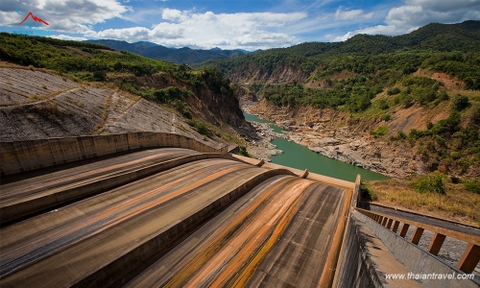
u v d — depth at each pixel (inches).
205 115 3304.6
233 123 4020.7
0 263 459.5
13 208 573.6
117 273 472.4
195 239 606.5
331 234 663.8
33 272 446.0
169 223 620.7
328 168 2608.3
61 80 1804.9
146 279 478.0
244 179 957.2
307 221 726.5
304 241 625.9
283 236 643.5
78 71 2519.7
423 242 807.7
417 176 2188.7
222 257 550.6
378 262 298.8
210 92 3843.5
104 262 462.0
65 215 617.6
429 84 3193.9
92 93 1851.6
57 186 701.9
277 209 788.6
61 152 831.7
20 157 728.3
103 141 966.4
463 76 3147.1
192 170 997.8
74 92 1670.8
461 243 785.6
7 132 999.6
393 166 2461.9
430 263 249.1
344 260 481.1
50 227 569.3
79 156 888.3
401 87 3590.1
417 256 275.4
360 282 312.8
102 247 519.5
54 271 451.2
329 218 751.1
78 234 555.2
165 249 563.5
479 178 2001.7
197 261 533.3
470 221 1059.9
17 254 483.8
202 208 683.4
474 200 1316.4
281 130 4392.2
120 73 2810.0
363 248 357.4
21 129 1056.8
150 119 1961.1
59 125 1230.9
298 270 523.5
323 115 4224.9
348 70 5999.0
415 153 2364.7
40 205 618.2
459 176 2079.2
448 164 2161.7
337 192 970.7
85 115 1440.7
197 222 663.8
